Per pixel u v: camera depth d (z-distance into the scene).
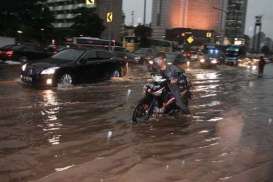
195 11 167.62
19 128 10.96
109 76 23.33
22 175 7.41
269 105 17.94
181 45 106.25
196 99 18.70
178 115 13.77
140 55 48.38
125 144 9.81
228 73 44.25
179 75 13.44
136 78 27.20
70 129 11.12
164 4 185.50
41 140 9.84
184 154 9.20
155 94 12.57
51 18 107.31
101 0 150.00
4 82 20.91
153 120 12.80
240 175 7.89
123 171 7.82
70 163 8.16
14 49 37.09
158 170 7.97
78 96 17.27
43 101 15.45
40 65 19.42
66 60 20.77
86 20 127.75
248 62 77.00
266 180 7.66
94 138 10.25
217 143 10.35
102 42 60.16
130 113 13.86
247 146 10.16
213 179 7.60
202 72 41.81
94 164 8.16
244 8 161.75
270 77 42.84
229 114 14.80
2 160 8.22
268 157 9.23
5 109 13.49
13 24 88.56
